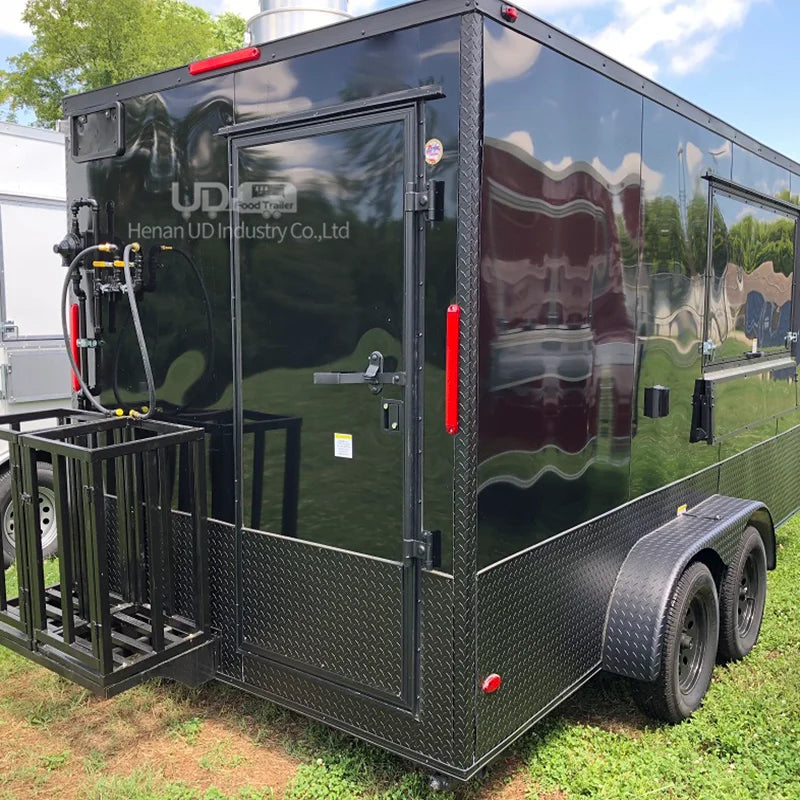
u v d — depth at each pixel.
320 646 2.55
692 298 3.51
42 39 24.08
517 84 2.23
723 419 3.88
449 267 2.15
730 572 3.47
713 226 3.68
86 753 2.85
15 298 4.88
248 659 2.77
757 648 3.74
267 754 2.81
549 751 2.78
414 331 2.24
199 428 2.76
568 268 2.54
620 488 2.98
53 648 2.68
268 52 2.51
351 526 2.43
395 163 2.24
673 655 2.90
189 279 2.83
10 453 2.69
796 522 5.77
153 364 2.99
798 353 5.14
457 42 2.09
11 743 2.93
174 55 25.08
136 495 2.95
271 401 2.61
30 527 2.66
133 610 3.01
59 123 5.11
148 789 2.58
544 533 2.51
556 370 2.52
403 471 2.29
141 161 2.95
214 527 2.84
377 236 2.30
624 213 2.86
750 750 2.83
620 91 2.79
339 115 2.34
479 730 2.28
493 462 2.26
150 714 3.11
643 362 3.09
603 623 2.91
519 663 2.43
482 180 2.12
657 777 2.66
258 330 2.62
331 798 2.52
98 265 3.04
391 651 2.36
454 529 2.20
